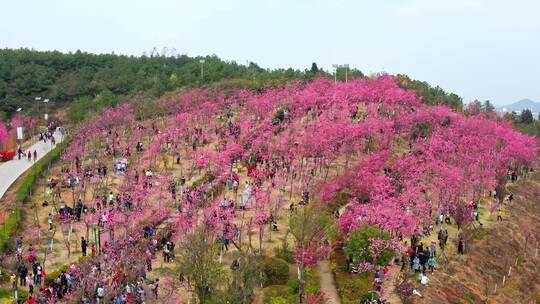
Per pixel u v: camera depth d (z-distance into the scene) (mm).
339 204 62188
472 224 64375
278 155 74812
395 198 58062
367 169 64750
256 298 44656
